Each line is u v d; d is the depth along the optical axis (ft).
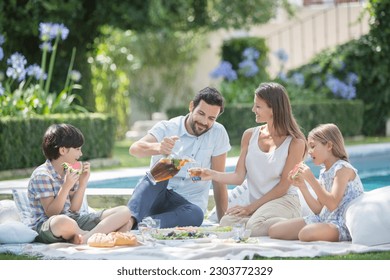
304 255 18.75
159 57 76.28
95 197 28.07
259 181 23.32
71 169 21.22
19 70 41.50
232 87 59.57
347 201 21.42
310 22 69.31
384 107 58.29
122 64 71.61
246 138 23.79
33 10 48.55
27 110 40.37
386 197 20.92
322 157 22.08
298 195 23.86
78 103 52.95
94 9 51.96
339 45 59.62
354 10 65.98
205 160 24.04
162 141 22.31
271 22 71.56
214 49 76.95
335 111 53.93
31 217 22.52
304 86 60.03
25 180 33.91
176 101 77.92
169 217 22.79
